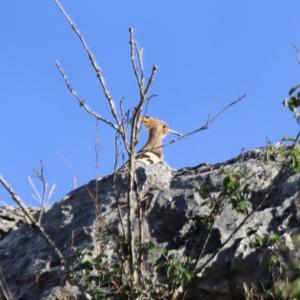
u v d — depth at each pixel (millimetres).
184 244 17047
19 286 17812
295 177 17484
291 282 15273
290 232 16250
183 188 18062
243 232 16672
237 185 15461
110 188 18625
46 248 18156
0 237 20250
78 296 16625
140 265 15297
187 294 16328
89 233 17625
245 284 15914
